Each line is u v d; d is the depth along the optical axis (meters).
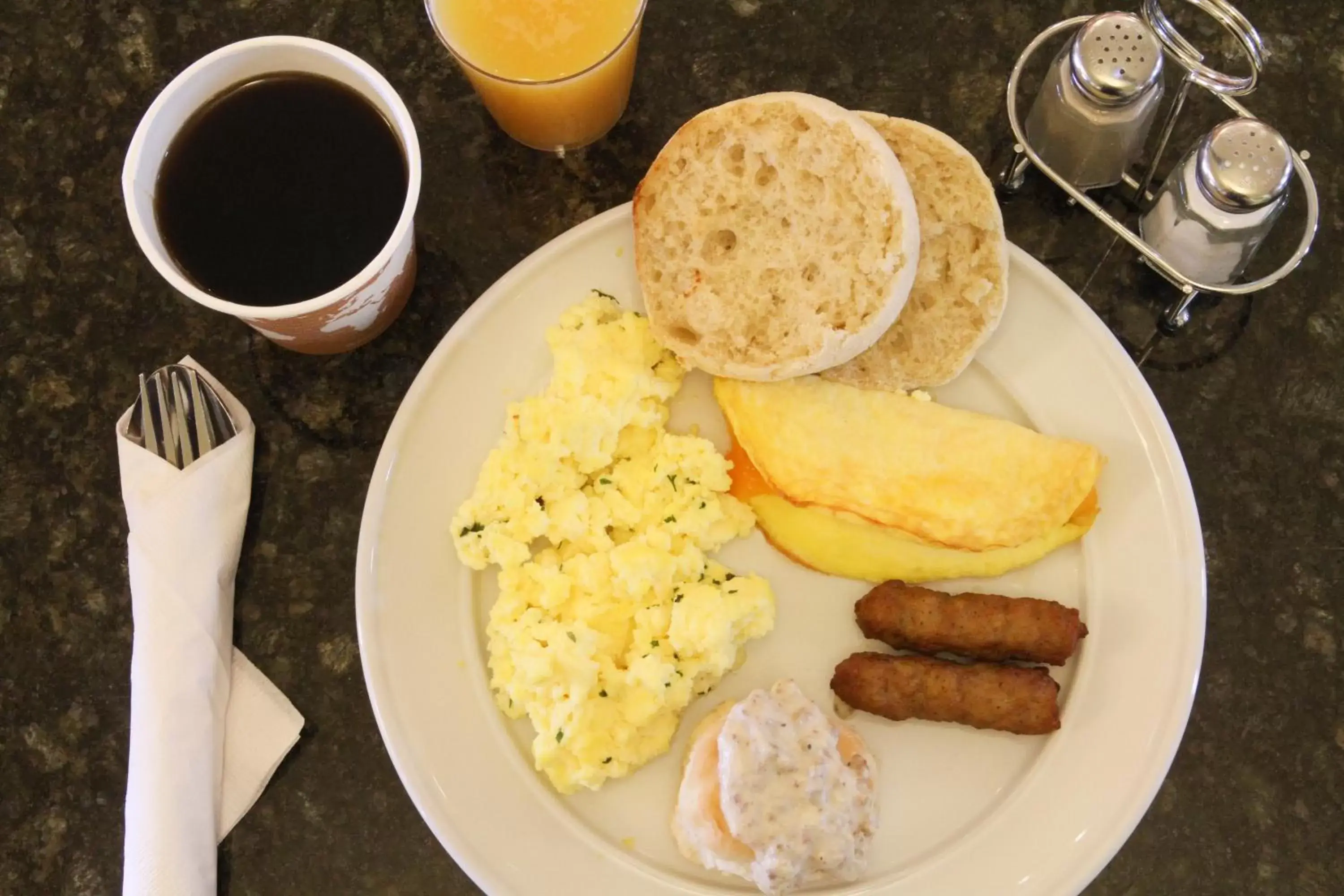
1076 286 0.49
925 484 0.46
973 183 0.45
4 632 0.47
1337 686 0.46
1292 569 0.47
